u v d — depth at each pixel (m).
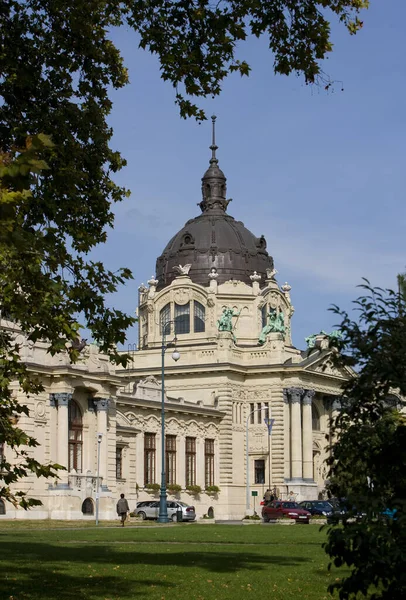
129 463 119.69
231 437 140.75
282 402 142.12
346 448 22.41
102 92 40.59
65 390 93.75
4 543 50.78
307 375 144.12
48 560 40.38
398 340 22.19
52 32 38.66
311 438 143.62
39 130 36.97
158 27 37.53
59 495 92.31
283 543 57.34
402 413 22.55
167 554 45.28
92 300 33.53
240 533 70.75
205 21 36.78
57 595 30.03
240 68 37.50
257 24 36.56
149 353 148.75
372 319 22.53
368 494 21.61
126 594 30.75
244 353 145.62
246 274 156.62
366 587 20.77
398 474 21.97
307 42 36.28
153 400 127.12
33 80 37.19
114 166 40.66
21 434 26.39
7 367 27.53
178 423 131.38
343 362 22.62
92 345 99.56
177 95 37.97
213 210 164.00
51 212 36.69
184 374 143.00
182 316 153.88
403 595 20.89
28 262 28.12
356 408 22.67
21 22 38.19
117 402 118.44
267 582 34.03
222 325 145.00
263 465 142.38
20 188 17.70
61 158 37.25
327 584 33.72
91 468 98.44
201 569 38.00
